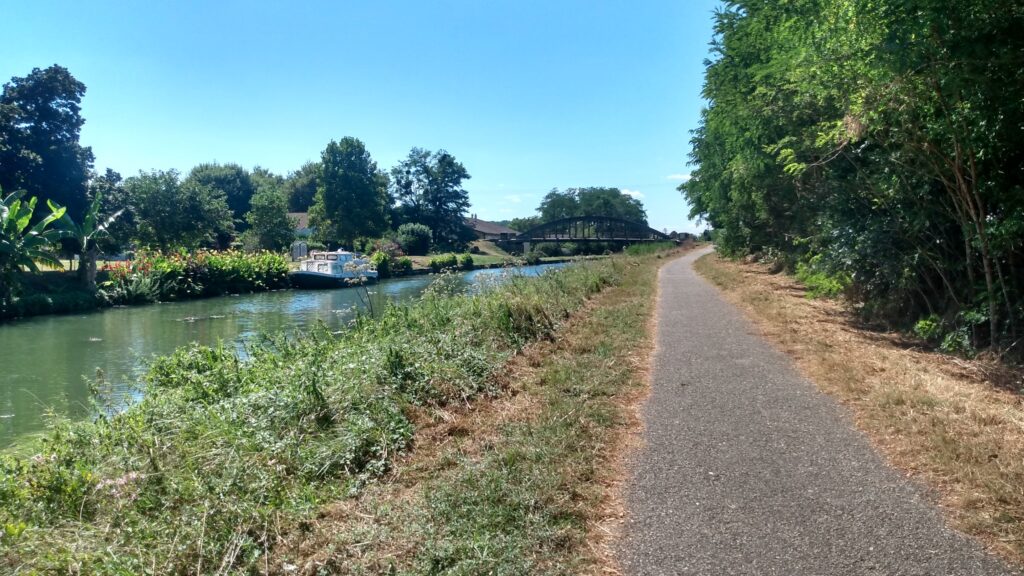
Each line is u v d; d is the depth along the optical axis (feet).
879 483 12.96
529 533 10.99
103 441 16.31
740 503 12.26
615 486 13.17
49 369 40.55
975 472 12.80
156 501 12.34
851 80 24.95
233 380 22.90
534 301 31.04
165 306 84.28
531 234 271.69
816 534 11.02
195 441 15.28
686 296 49.06
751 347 27.27
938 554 10.29
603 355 24.93
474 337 25.57
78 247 109.81
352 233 204.85
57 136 115.24
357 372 19.65
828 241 39.73
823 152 33.30
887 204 30.07
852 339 28.32
